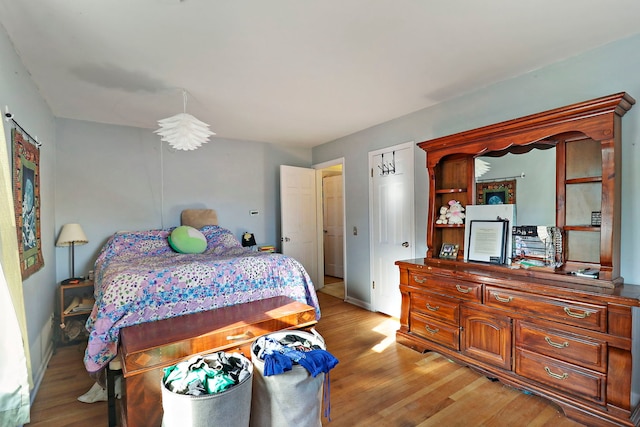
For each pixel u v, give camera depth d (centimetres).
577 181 226
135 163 405
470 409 204
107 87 276
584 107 203
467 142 271
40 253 262
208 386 143
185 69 244
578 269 219
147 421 166
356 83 276
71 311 317
